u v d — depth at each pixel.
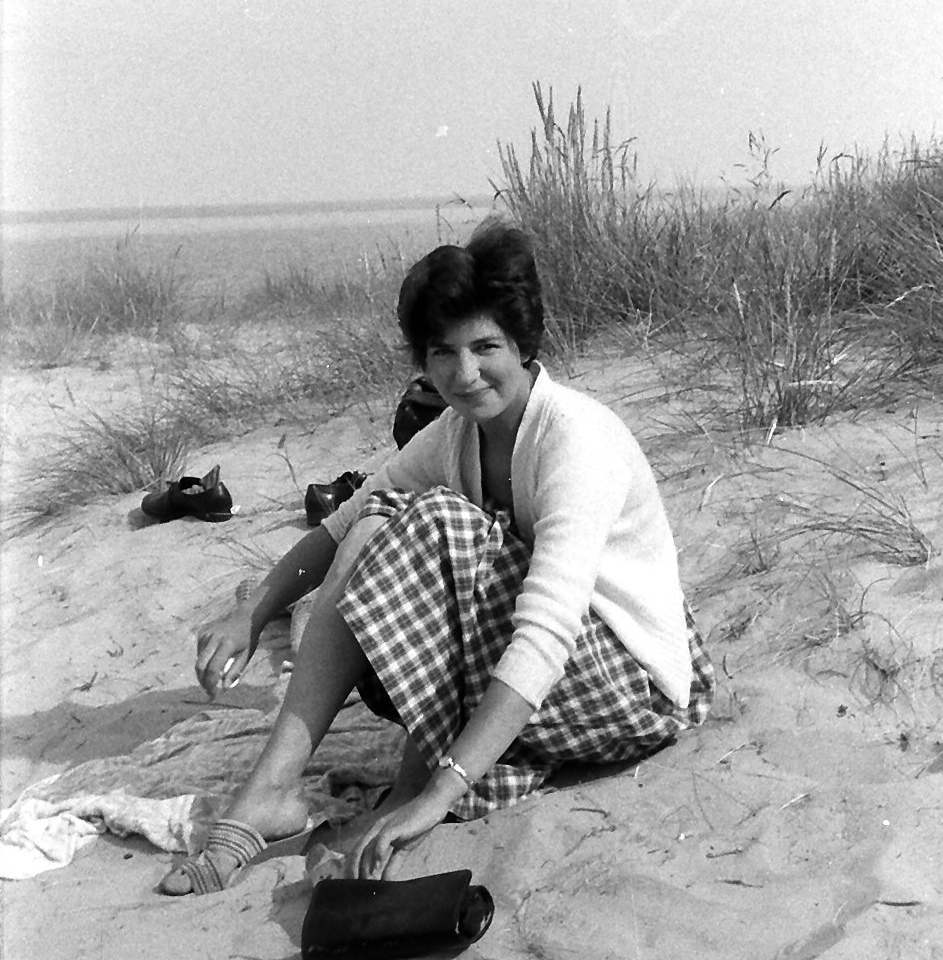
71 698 3.41
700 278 5.45
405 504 2.59
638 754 2.62
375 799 2.64
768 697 2.76
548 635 2.32
